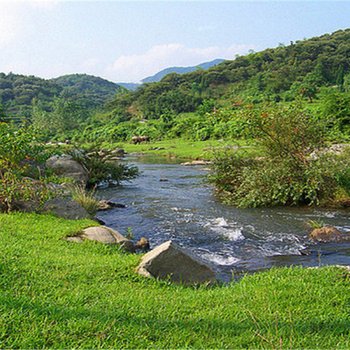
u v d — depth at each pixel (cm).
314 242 1009
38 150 1186
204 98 9881
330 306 500
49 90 16112
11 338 374
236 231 1091
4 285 489
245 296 529
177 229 1120
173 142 5522
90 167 1911
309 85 8556
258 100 8494
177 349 379
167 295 528
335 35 14750
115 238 837
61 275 551
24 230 827
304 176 1424
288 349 382
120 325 416
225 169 1623
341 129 3566
